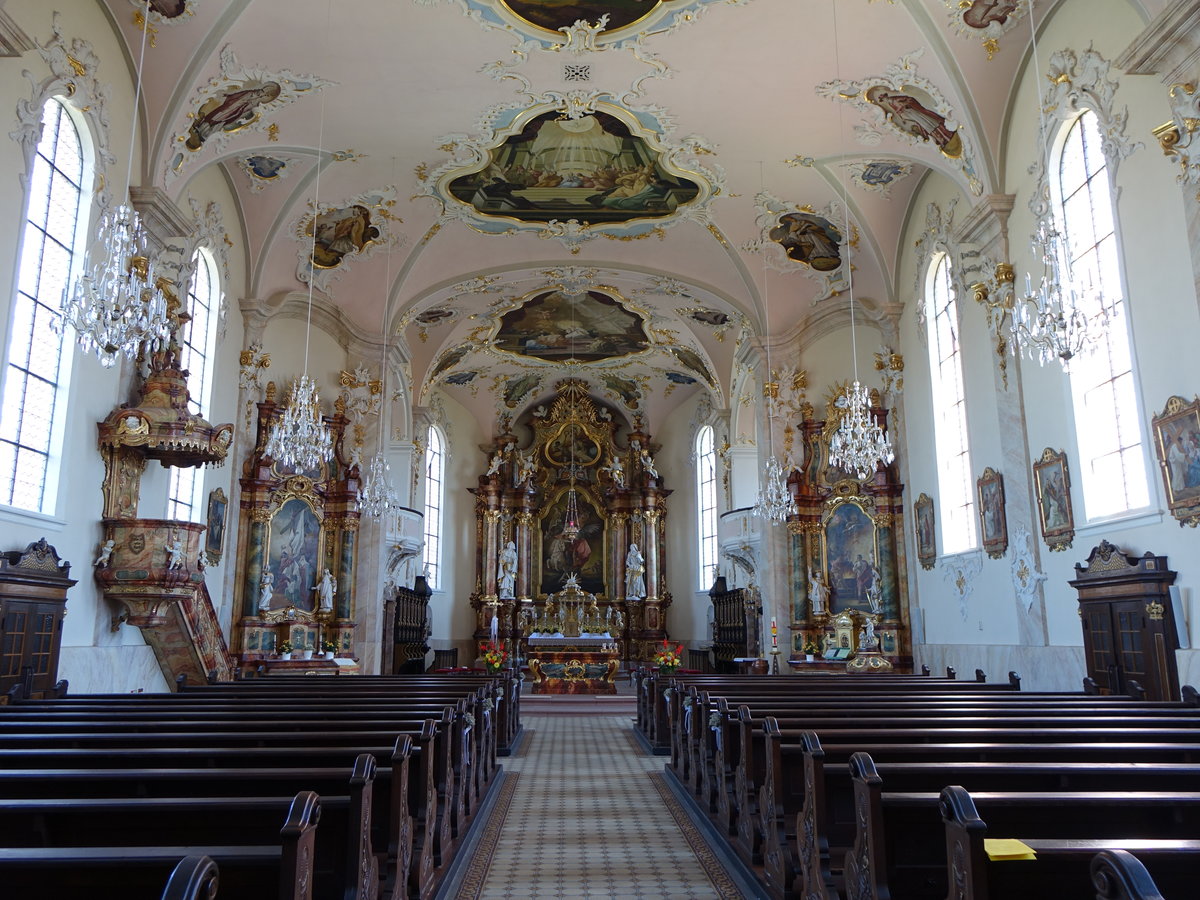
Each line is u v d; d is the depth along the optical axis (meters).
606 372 34.00
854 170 17.95
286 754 5.57
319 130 16.50
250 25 13.27
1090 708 8.52
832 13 13.45
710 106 16.09
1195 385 10.02
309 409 13.84
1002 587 14.94
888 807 4.20
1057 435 13.20
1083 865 3.42
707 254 21.88
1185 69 9.85
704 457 33.75
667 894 6.46
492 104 15.95
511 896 6.41
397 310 22.19
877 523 20.27
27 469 11.07
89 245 12.12
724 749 7.91
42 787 4.80
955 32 13.39
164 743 6.34
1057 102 12.91
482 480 34.94
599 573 35.59
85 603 12.23
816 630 21.03
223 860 3.24
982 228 14.86
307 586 19.84
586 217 20.52
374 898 4.55
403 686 12.36
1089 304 12.40
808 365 22.27
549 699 23.39
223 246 17.30
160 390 13.22
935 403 18.03
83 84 11.84
